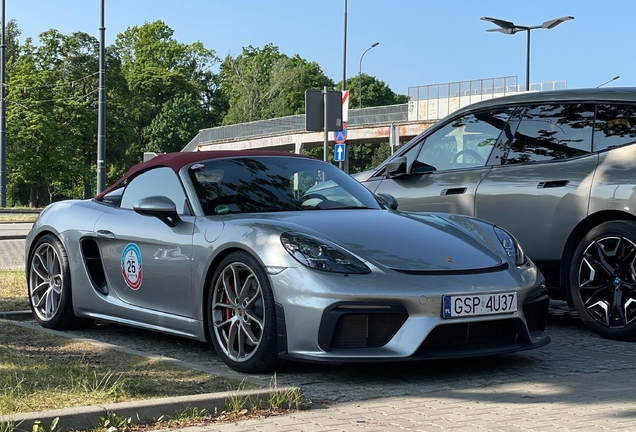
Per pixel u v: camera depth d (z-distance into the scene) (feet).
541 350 16.66
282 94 269.44
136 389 11.96
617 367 14.88
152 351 16.48
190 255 15.34
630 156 18.03
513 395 12.57
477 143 21.06
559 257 18.93
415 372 14.35
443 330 13.48
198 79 307.58
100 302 17.87
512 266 14.73
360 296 13.05
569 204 18.60
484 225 16.20
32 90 178.09
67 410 10.23
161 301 16.21
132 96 233.35
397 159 22.40
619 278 17.76
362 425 10.68
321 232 14.37
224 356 14.60
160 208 15.70
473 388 13.08
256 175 16.85
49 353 15.33
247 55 316.19
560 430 10.50
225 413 11.19
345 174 18.16
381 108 159.02
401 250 14.14
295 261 13.53
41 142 176.96
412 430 10.45
